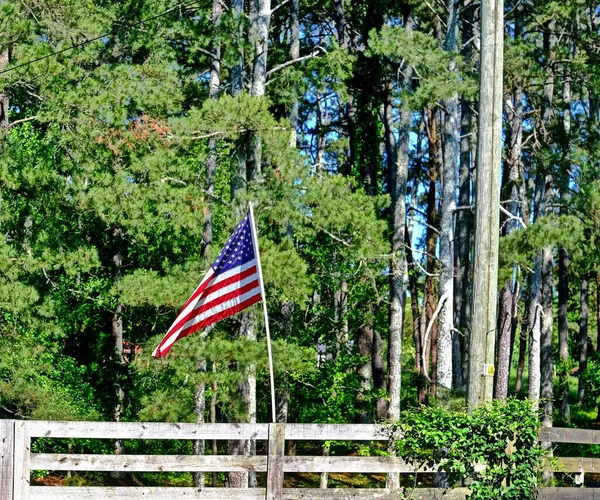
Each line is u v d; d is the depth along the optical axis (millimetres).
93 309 51500
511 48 43969
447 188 43375
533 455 20500
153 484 48750
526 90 50875
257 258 20625
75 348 53156
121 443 48125
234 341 32281
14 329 35469
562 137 46156
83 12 35656
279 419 47062
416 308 65688
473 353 21812
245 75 39531
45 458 18500
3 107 35719
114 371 48312
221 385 37438
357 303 50688
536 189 56812
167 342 20547
